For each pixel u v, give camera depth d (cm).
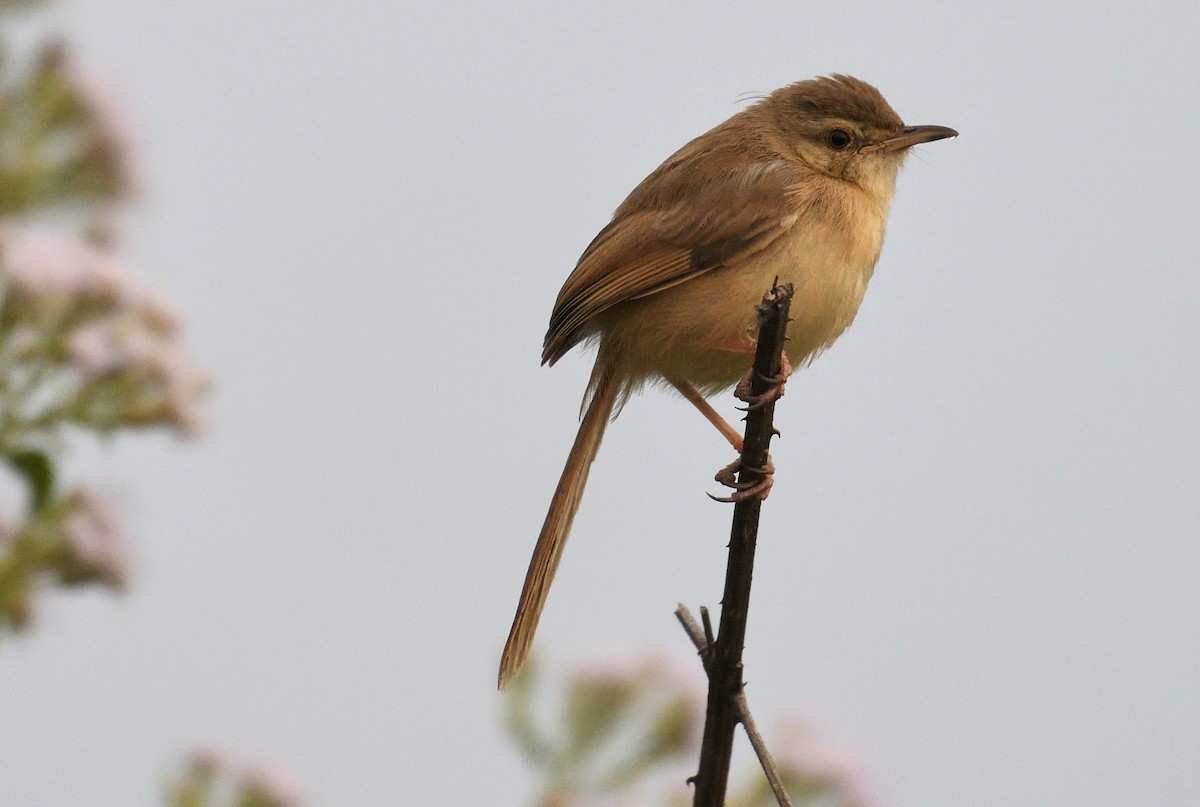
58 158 605
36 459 546
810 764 706
